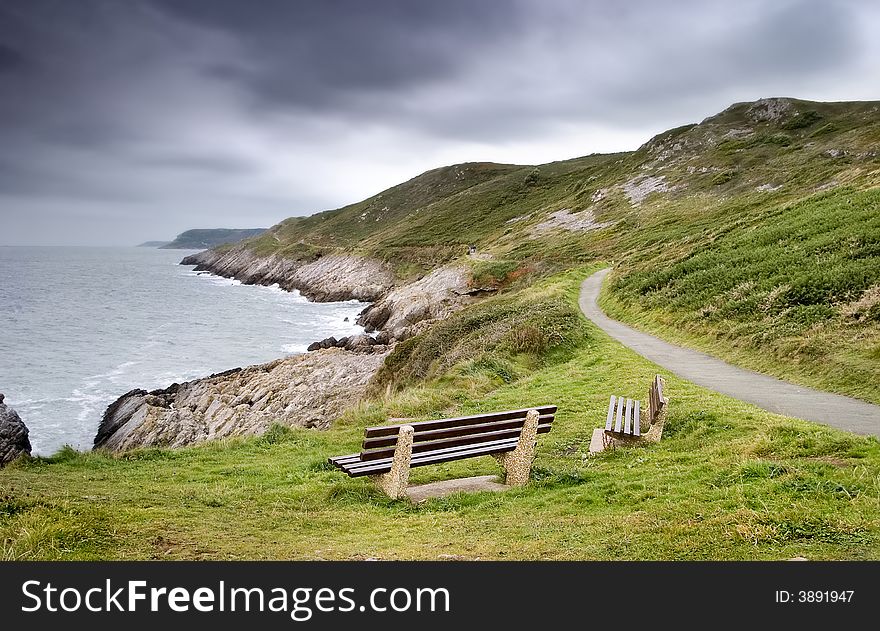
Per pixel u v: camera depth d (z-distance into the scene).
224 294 114.62
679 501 6.88
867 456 7.69
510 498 8.22
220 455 12.49
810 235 30.19
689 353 21.80
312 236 182.62
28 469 11.11
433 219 139.38
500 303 44.53
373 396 31.50
